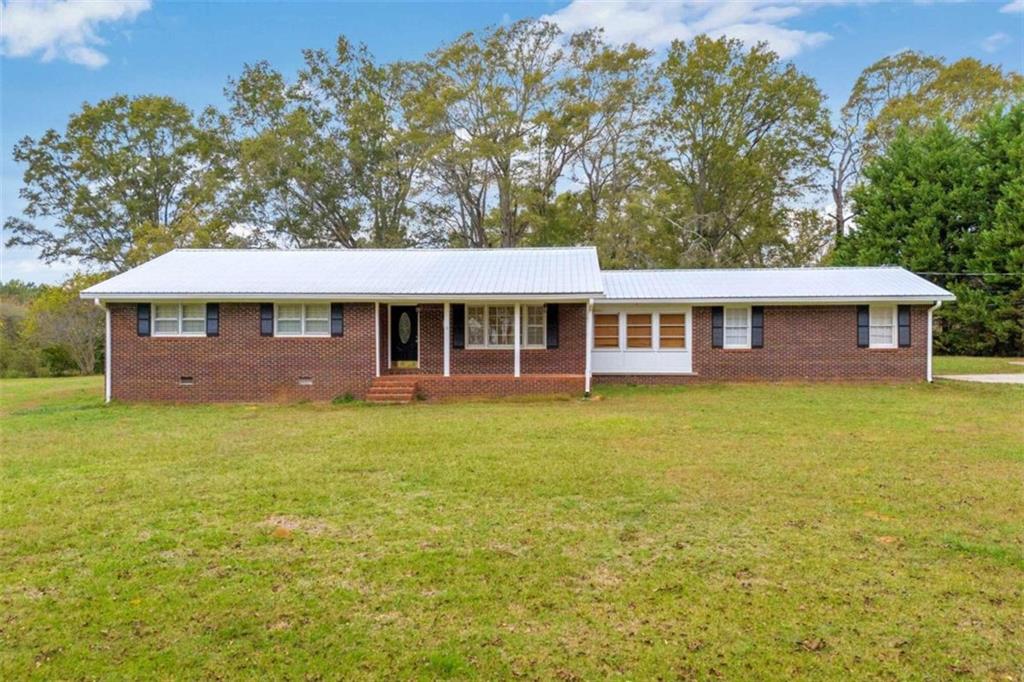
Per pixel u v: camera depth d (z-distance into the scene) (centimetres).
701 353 2002
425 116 3728
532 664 384
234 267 1970
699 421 1240
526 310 1898
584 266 1986
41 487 775
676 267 3869
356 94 4109
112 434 1179
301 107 4056
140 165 4241
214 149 4197
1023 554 540
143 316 1767
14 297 4919
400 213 4069
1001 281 2780
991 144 2972
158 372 1769
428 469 850
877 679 367
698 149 3906
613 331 2034
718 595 471
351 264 2025
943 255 2983
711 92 3816
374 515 660
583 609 452
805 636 413
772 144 3869
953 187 2991
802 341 1959
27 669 383
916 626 424
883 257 3100
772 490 737
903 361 1925
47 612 453
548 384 1727
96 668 384
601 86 3791
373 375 1750
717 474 812
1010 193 2728
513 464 874
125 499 722
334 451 979
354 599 469
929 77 3888
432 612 449
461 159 3550
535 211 3828
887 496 708
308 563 536
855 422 1210
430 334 1908
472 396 1727
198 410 1580
